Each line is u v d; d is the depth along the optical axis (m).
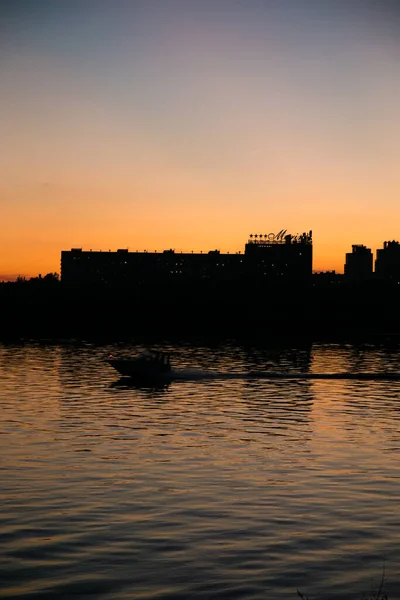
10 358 151.62
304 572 31.36
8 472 49.09
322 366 138.50
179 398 91.06
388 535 36.06
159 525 37.47
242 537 35.69
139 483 46.19
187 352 171.62
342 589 29.66
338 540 35.34
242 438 63.38
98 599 28.61
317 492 44.25
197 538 35.53
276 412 80.00
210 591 29.41
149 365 113.44
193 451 57.09
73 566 31.81
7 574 30.91
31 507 40.44
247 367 135.12
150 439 62.44
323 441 62.19
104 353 166.12
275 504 41.53
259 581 30.41
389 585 30.02
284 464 52.34
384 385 107.75
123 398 90.69
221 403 86.81
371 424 72.19
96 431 66.50
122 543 34.66
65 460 53.25
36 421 72.38
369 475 48.88
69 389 99.75
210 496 43.19
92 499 42.25
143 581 30.31
